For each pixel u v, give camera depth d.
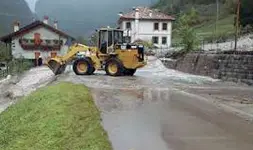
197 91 19.55
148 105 14.91
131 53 26.52
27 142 10.38
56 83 21.80
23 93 23.59
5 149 10.28
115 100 15.96
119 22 73.75
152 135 10.43
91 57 27.00
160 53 51.19
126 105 14.87
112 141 9.83
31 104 15.66
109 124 11.67
